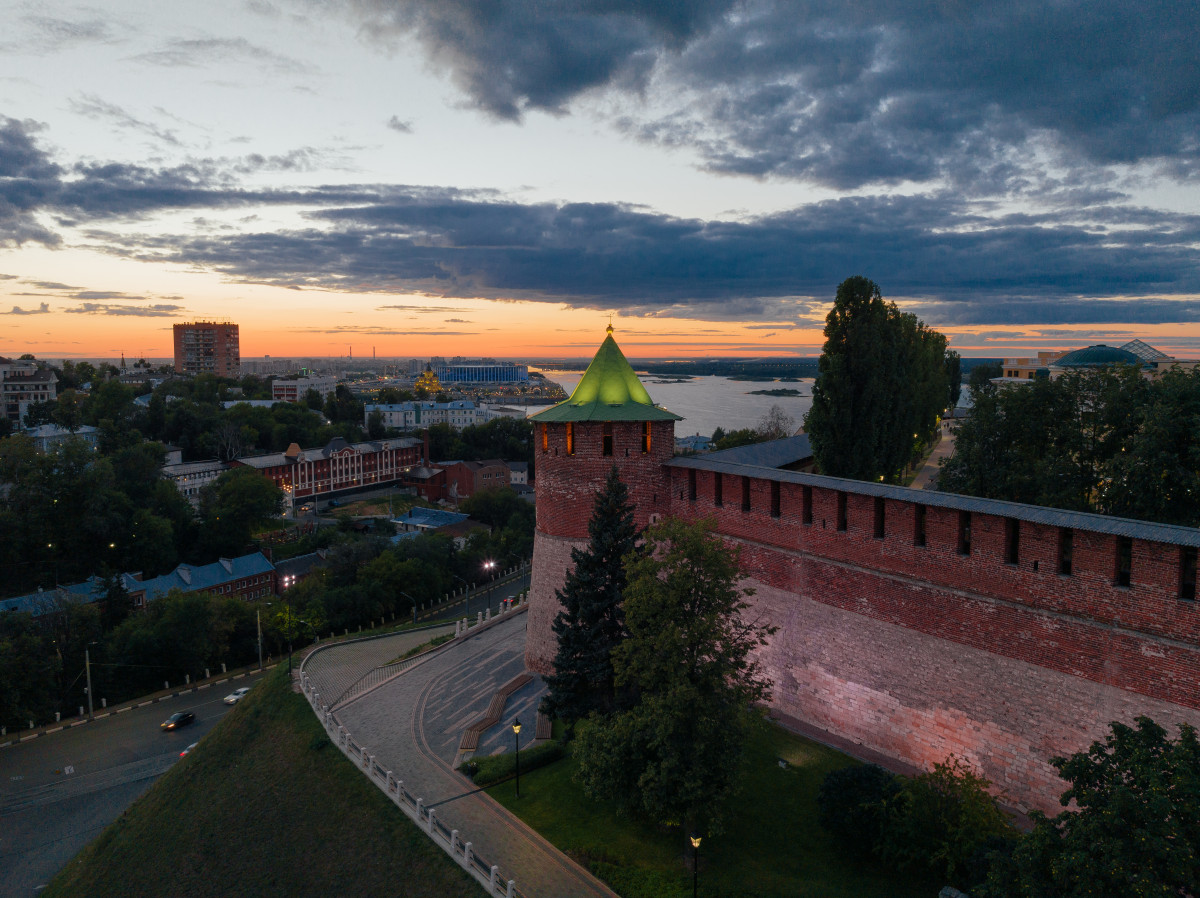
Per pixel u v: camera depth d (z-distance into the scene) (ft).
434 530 386.73
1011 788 83.46
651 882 79.97
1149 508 109.70
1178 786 51.65
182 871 115.75
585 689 105.91
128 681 223.51
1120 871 49.85
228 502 359.87
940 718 90.38
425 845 94.38
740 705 83.56
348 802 109.50
